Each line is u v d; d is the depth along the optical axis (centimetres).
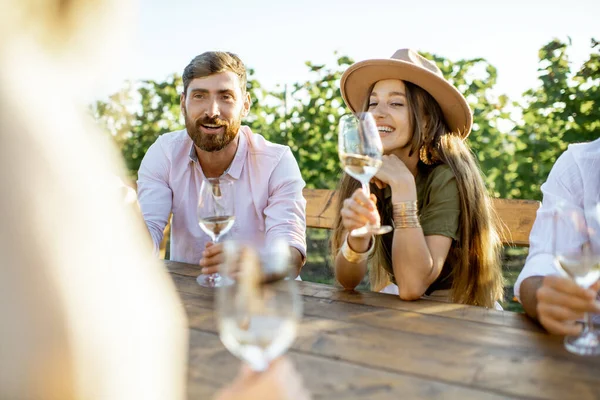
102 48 44
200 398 82
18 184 35
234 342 67
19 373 33
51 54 42
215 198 162
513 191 350
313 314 125
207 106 218
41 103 39
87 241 38
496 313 125
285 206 225
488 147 357
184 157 234
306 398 58
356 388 86
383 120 189
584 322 116
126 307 40
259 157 234
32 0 39
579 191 160
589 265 100
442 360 96
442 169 183
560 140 333
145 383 42
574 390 84
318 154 391
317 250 439
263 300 68
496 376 89
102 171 43
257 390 56
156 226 224
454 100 187
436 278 175
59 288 35
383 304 133
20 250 34
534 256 139
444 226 171
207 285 152
